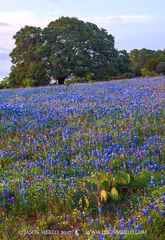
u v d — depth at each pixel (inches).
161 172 273.6
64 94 922.1
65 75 2242.9
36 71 2226.9
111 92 852.6
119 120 473.4
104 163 310.3
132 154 332.5
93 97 739.4
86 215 223.3
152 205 207.0
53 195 256.1
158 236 181.6
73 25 2410.2
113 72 2370.8
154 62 1985.7
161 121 449.7
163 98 602.9
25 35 2378.2
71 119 512.7
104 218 214.1
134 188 248.8
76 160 339.0
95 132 422.3
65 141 410.9
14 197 251.4
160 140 358.6
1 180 295.1
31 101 807.7
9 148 391.5
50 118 538.6
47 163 334.6
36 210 238.7
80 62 2207.2
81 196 243.3
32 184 277.9
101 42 2395.4
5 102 837.2
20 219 229.8
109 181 248.1
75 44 2219.5
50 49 2267.5
